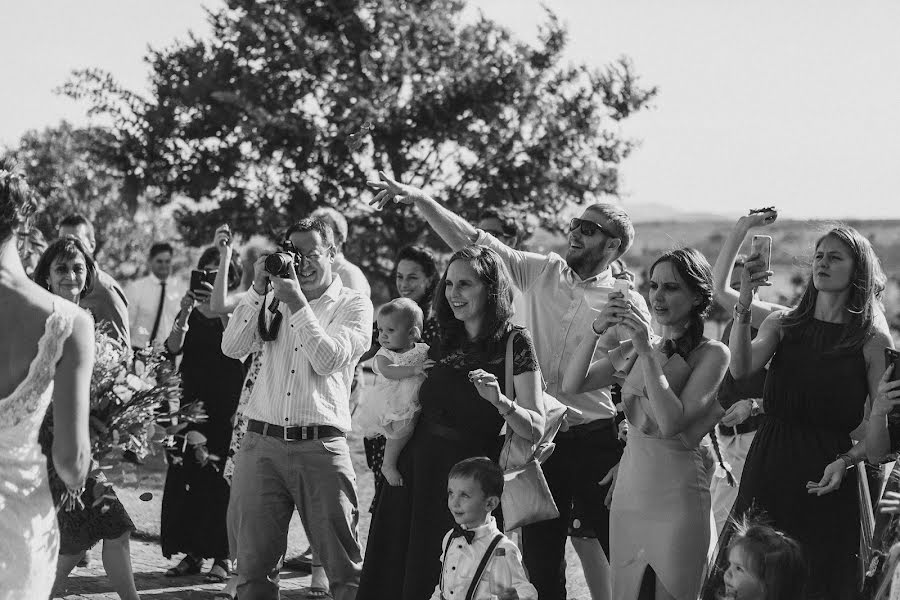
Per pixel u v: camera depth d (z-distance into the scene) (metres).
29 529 3.51
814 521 4.66
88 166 28.44
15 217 3.46
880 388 4.43
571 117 16.72
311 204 16.17
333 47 16.53
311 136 15.76
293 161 16.36
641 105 16.81
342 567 5.30
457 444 4.81
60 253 6.07
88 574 6.75
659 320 4.68
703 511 4.52
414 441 4.97
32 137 28.55
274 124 15.66
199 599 6.34
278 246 5.48
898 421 4.39
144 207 22.45
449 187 16.72
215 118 16.56
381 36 16.44
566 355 5.50
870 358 4.66
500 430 4.86
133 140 16.72
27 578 3.50
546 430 4.94
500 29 17.30
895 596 4.20
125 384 4.32
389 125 15.73
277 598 5.32
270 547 5.25
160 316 9.30
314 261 5.48
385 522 5.06
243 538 5.25
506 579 4.49
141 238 28.66
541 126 16.98
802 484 4.68
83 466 3.56
